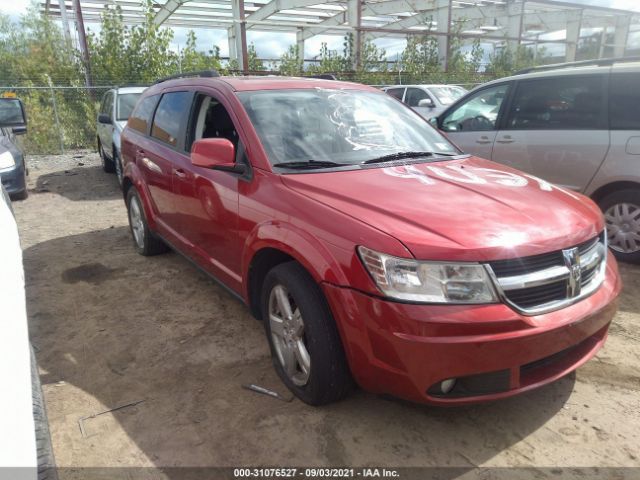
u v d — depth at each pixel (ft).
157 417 8.97
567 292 7.99
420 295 7.29
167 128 14.51
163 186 14.19
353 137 11.60
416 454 8.10
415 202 8.61
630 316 12.71
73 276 15.61
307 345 8.83
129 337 11.85
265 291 9.78
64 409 9.19
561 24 78.38
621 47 84.48
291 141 10.81
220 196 11.04
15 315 5.83
